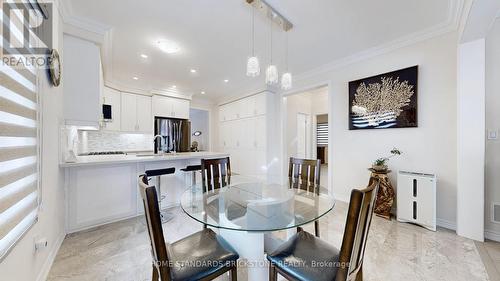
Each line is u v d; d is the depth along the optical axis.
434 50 2.49
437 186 2.49
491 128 2.16
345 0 1.94
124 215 2.78
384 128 2.91
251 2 1.94
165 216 2.88
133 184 2.87
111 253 1.94
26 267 1.27
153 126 4.92
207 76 4.18
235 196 1.93
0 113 0.94
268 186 2.29
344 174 3.39
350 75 3.31
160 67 3.65
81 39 2.31
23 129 1.19
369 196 0.97
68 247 2.04
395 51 2.81
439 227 2.45
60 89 2.08
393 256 1.88
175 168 3.29
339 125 3.45
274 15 2.13
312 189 2.14
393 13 2.15
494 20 1.98
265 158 4.70
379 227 2.46
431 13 2.16
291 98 5.59
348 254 0.93
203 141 6.88
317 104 6.14
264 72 3.92
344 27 2.42
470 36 2.09
